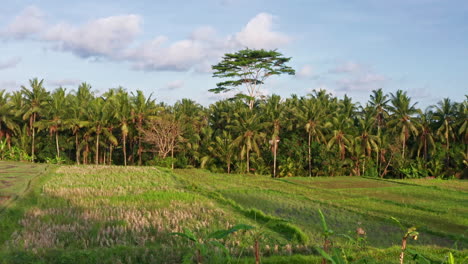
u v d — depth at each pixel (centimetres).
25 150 5334
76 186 2817
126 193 2552
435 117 5312
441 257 1148
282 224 1762
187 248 1244
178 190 2739
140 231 1522
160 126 5138
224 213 2000
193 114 5741
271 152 5253
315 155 5103
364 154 5275
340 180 4400
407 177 5300
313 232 1777
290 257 1107
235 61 5659
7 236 1362
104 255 1142
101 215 1773
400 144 5347
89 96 5991
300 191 3338
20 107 5422
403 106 5234
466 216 2331
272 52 5553
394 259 1123
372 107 5588
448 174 5225
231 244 1384
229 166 5291
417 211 2488
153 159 5269
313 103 5172
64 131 5509
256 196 2948
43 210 1852
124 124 5119
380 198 3056
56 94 5288
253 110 5791
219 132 5656
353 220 2114
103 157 5797
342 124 5144
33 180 2956
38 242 1284
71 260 1088
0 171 3603
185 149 5450
